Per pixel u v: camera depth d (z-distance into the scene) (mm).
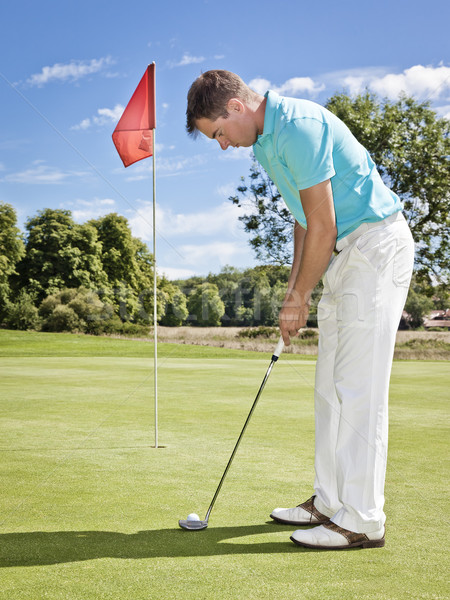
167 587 1521
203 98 2113
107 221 26562
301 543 1888
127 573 1618
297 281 2146
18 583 1542
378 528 1914
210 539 1950
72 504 2340
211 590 1502
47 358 13148
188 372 9562
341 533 1901
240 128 2137
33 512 2229
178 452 3422
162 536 1965
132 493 2512
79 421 4664
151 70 4062
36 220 25453
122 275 26516
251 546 1893
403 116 18875
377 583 1560
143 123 4402
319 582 1567
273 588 1519
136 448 3541
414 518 2197
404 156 17875
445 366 11617
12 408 5438
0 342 17953
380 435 2012
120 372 9492
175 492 2533
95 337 19984
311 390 6992
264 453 3400
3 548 1822
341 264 2111
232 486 2648
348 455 1981
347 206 2070
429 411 5410
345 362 2049
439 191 17469
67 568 1653
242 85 2135
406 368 11172
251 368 10438
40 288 24234
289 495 2512
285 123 2012
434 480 2762
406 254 2096
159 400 6031
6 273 23828
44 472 2902
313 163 1989
